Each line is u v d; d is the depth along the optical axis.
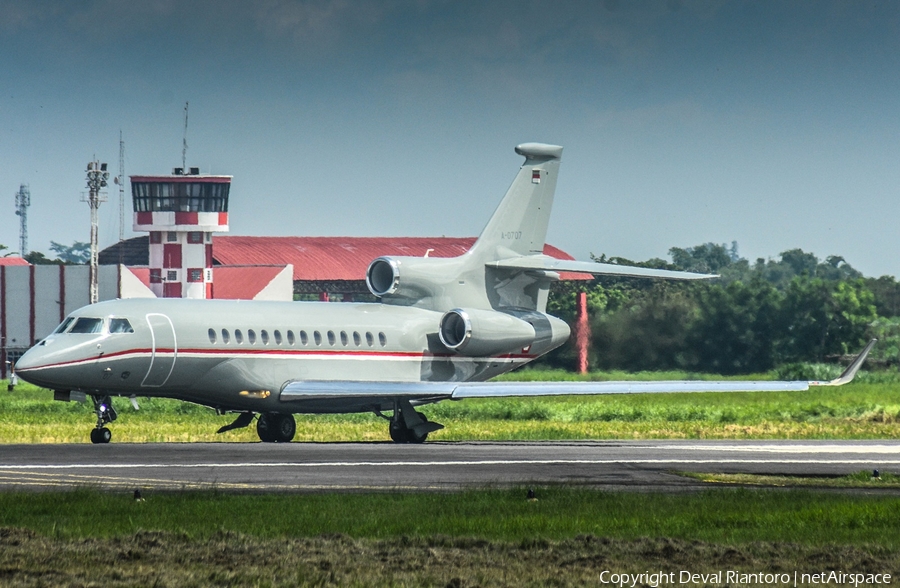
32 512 72.38
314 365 143.88
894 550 64.69
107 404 132.62
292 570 57.56
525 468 103.69
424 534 67.88
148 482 88.38
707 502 81.31
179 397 138.25
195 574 56.25
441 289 157.38
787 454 122.75
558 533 69.00
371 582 55.28
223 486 86.19
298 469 98.62
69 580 54.34
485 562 60.16
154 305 134.62
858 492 91.00
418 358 153.50
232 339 137.00
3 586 52.78
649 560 61.53
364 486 87.62
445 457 113.06
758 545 65.81
